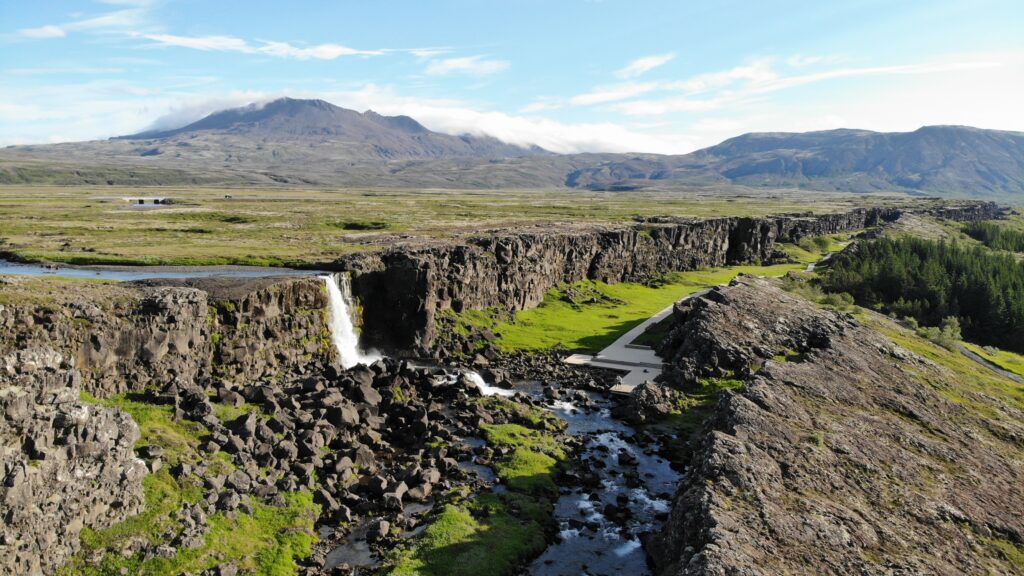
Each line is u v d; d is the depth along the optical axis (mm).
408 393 80000
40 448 37938
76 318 57562
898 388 77625
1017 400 83375
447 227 169000
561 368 99625
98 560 39812
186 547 43000
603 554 49000
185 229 146875
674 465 65250
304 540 47500
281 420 61344
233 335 73438
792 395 68562
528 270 135875
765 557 39594
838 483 52219
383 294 104188
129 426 45875
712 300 106188
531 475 60188
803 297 128875
